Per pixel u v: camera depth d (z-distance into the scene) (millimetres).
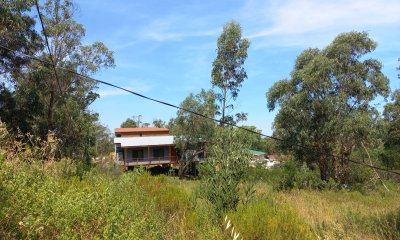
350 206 15961
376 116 30828
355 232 9625
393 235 9508
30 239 3863
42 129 25875
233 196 8062
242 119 45125
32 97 25172
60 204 4418
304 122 31672
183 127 47469
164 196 8094
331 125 30047
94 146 31406
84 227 4352
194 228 6402
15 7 22688
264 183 28578
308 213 11953
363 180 31281
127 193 6969
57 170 7555
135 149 54938
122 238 4246
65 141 26328
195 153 47688
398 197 23469
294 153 32750
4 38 23219
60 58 27641
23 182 4730
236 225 6469
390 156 22188
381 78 31828
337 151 31375
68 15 28062
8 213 3967
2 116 24828
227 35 44625
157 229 5602
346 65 32438
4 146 6527
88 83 31359
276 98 33812
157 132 66938
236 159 8555
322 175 31797
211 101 46188
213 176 8297
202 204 8297
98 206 4820
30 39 24953
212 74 45375
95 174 9180
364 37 32125
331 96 31078
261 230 6414
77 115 28625
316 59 31109
